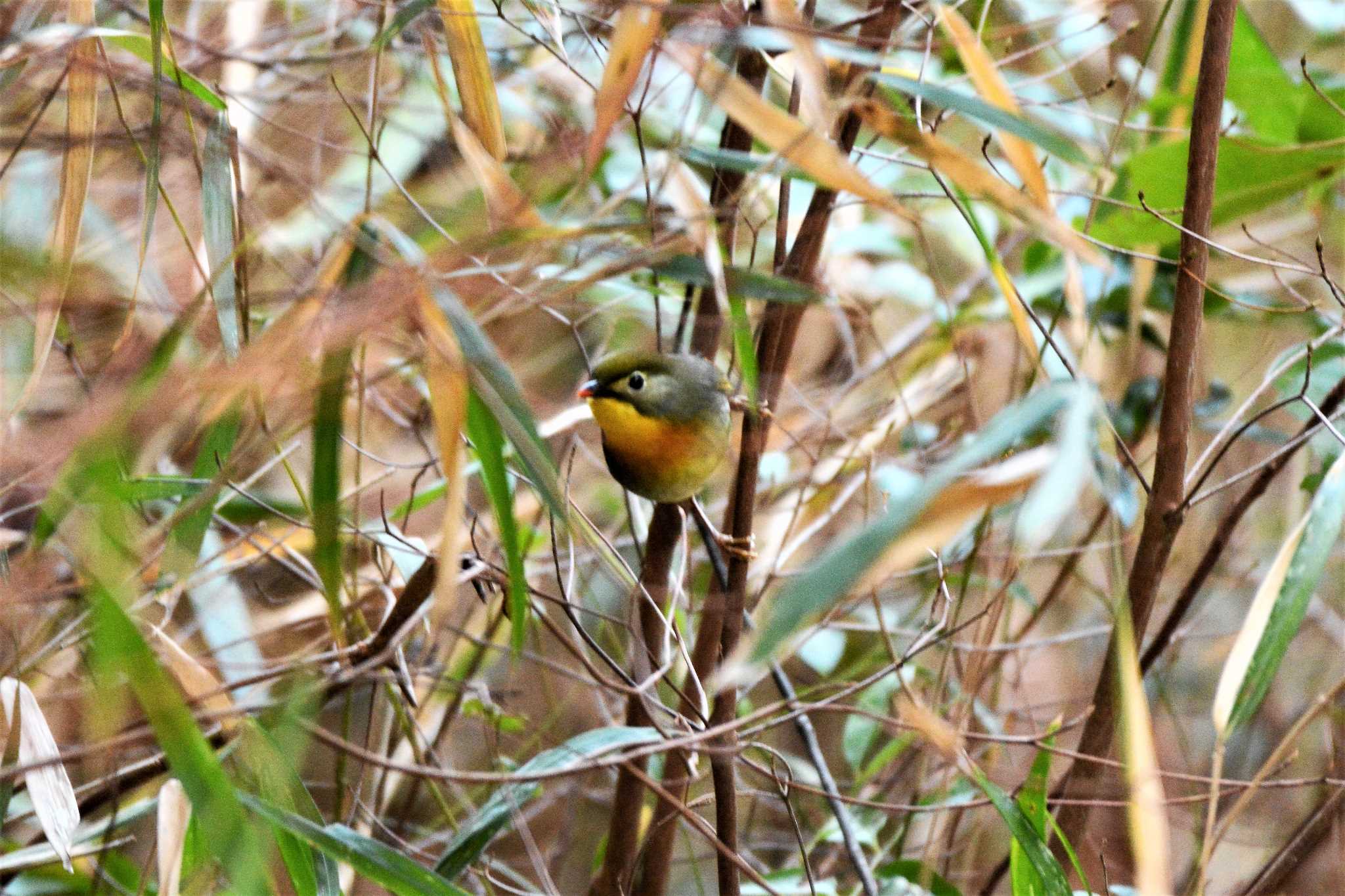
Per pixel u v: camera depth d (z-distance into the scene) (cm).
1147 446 797
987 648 593
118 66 556
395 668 513
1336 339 665
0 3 537
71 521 417
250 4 665
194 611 629
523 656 579
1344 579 898
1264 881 595
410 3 512
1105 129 795
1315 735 827
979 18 671
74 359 508
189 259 586
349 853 424
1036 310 775
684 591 652
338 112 713
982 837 805
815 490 724
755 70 573
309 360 404
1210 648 891
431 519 752
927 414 826
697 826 511
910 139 436
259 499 610
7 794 440
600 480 838
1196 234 500
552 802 773
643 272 648
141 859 680
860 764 695
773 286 484
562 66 641
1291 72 827
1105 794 598
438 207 668
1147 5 823
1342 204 785
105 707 389
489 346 383
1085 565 890
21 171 582
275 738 436
